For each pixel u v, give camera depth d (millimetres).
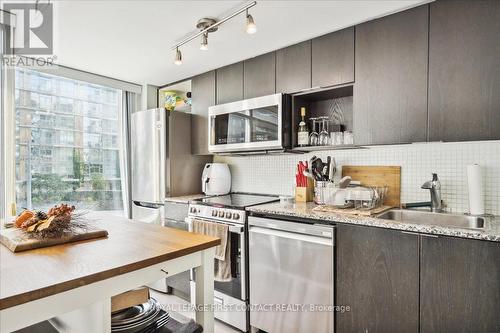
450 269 1381
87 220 1619
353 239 1668
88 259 1035
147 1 1703
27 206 2594
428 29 1691
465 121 1572
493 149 1773
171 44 2289
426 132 1689
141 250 1139
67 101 2936
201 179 3211
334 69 2057
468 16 1572
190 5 1750
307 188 2369
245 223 2156
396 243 1530
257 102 2420
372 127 1884
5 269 939
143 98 3453
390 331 1549
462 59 1587
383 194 2092
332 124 2410
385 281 1562
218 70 2824
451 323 1378
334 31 2062
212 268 1299
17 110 2535
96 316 956
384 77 1842
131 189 3365
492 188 1771
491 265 1282
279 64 2357
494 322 1275
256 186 2941
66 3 1716
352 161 2330
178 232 1441
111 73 3012
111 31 2078
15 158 2420
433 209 1892
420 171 2029
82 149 3064
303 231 1837
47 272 915
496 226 1465
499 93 1484
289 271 1907
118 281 985
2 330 759
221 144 2691
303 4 1730
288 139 2332
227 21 1930
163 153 2895
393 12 1815
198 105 3021
